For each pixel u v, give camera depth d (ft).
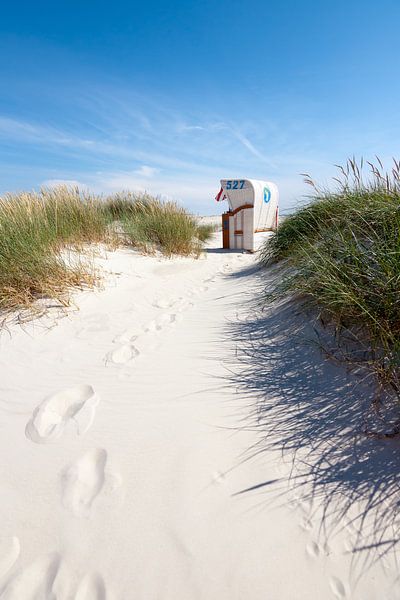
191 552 3.35
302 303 8.58
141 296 12.21
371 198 10.14
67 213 18.24
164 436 4.99
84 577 3.19
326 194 13.20
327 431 4.78
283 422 5.07
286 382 6.01
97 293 11.85
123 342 8.39
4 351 8.00
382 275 6.18
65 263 12.89
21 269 10.88
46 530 3.66
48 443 5.00
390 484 3.89
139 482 4.20
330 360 6.25
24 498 4.07
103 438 5.03
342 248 7.91
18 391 6.42
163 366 7.09
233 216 22.99
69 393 6.28
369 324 5.87
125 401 5.94
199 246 22.17
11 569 3.28
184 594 3.02
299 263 9.96
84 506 3.92
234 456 4.52
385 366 5.33
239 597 2.97
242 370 6.62
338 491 3.89
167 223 20.92
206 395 5.93
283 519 3.62
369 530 3.44
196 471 4.31
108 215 23.62
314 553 3.27
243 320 9.21
